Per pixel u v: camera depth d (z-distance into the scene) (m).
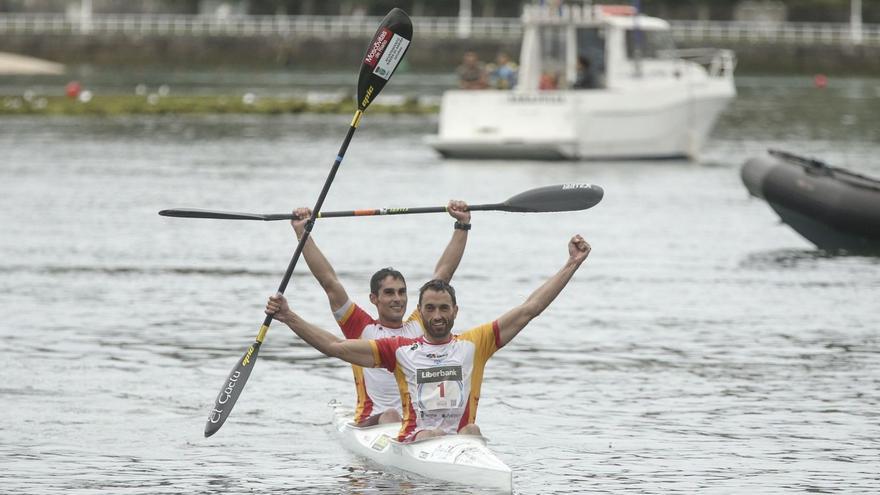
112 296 63.34
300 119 193.38
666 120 134.75
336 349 35.03
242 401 45.00
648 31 134.62
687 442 40.03
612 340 54.59
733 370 49.41
